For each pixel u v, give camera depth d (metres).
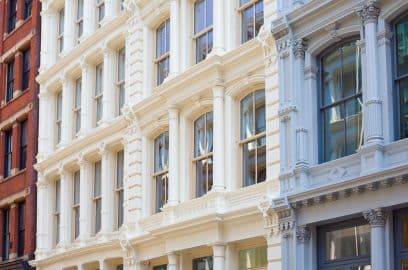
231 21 27.58
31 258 39.94
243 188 25.77
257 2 26.80
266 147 25.17
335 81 23.59
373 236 21.02
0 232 44.00
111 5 35.44
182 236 27.83
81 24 39.00
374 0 21.75
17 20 45.53
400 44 21.70
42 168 39.91
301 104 24.02
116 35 34.47
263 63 25.61
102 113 35.41
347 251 22.47
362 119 22.36
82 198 35.66
